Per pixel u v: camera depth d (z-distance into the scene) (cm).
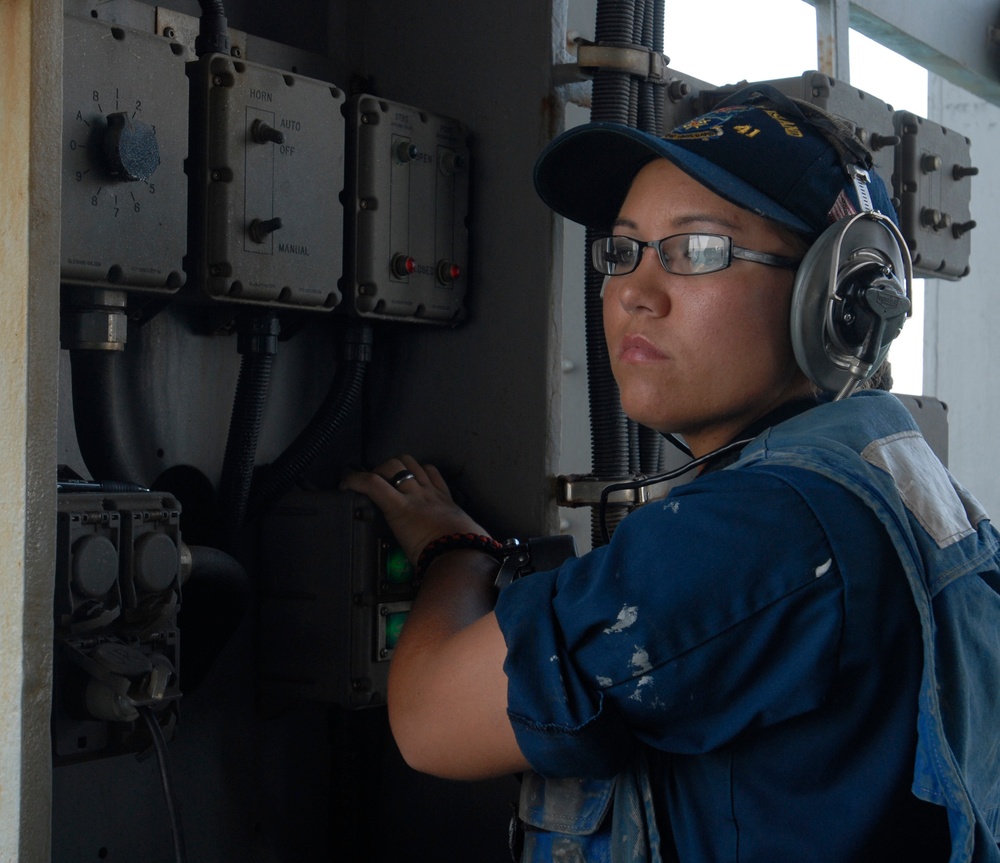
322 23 172
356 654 150
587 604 89
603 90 156
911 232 205
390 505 149
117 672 109
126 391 142
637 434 164
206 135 129
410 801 169
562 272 159
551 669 90
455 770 102
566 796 101
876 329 95
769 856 88
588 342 158
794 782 88
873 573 86
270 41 159
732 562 85
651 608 87
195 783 151
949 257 219
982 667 91
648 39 160
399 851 170
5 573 85
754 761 89
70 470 127
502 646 96
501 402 161
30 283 84
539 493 157
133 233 120
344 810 166
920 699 83
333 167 142
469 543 137
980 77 280
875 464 91
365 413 174
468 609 120
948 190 217
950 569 89
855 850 86
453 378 165
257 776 160
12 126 85
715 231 101
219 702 155
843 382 98
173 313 148
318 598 153
